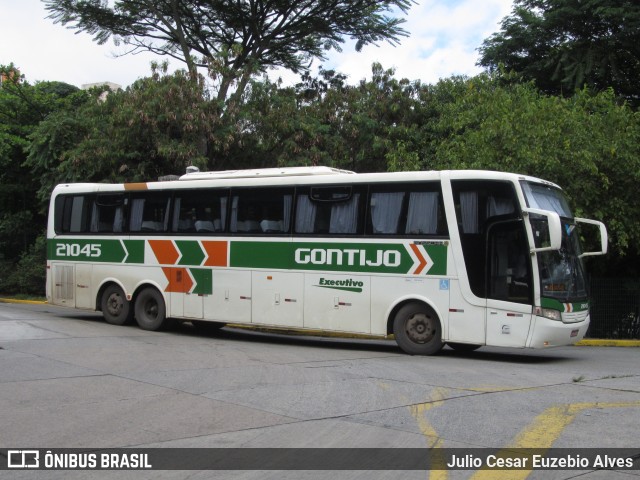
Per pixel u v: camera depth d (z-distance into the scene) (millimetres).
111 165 22922
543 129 17125
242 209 14727
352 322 13242
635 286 19859
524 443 6430
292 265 13938
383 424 7090
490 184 12234
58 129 24719
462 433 6750
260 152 24266
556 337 11766
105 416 7309
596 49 24859
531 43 27016
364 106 25016
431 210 12656
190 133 22453
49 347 12266
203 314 15062
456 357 12789
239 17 26406
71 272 17312
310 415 7457
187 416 7348
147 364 10820
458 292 12289
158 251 15836
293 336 17250
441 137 24016
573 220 12961
